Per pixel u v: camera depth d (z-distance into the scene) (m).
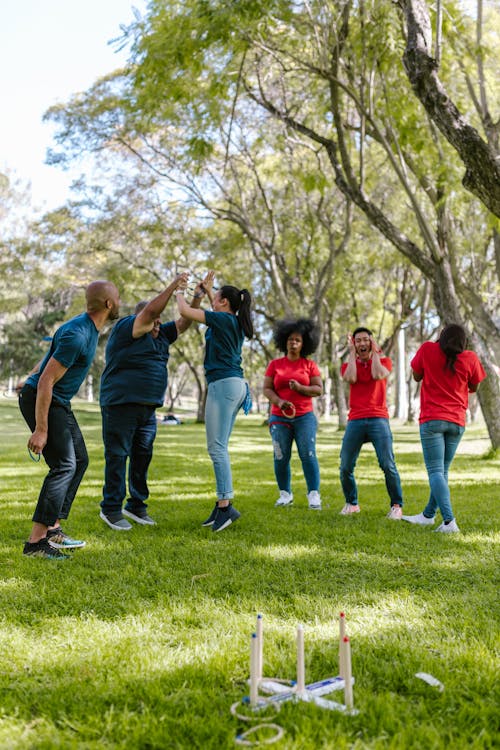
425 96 9.55
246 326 6.12
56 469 4.84
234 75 13.55
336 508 7.26
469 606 3.62
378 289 31.94
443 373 5.99
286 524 6.15
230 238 28.14
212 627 3.34
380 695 2.54
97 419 34.84
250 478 10.43
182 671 2.77
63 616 3.53
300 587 4.07
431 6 12.22
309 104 16.62
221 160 24.41
